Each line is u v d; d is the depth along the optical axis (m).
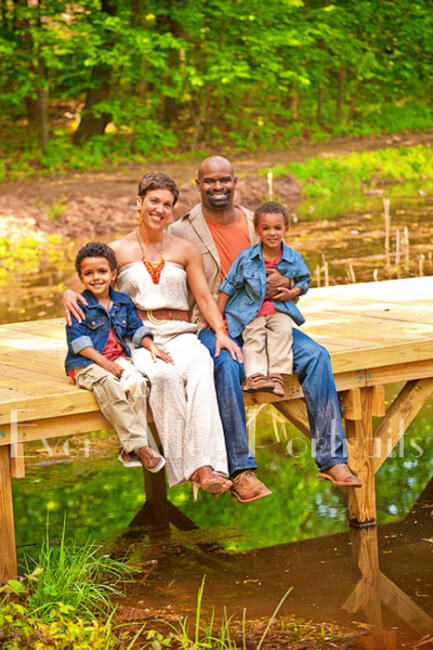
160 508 5.80
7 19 20.64
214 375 4.90
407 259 11.77
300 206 17.73
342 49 24.66
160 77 22.97
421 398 5.47
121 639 4.08
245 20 22.30
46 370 5.14
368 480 5.38
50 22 23.88
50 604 4.18
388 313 6.19
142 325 4.89
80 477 6.29
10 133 21.23
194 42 22.86
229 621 4.29
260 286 4.95
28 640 3.92
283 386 4.92
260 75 22.09
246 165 20.41
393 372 5.31
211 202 5.25
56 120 22.83
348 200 18.55
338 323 5.91
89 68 21.41
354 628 4.21
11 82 22.09
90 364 4.65
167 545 5.23
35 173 18.97
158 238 5.09
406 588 4.63
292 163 20.38
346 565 4.91
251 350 4.94
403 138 25.06
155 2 22.02
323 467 4.95
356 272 11.21
